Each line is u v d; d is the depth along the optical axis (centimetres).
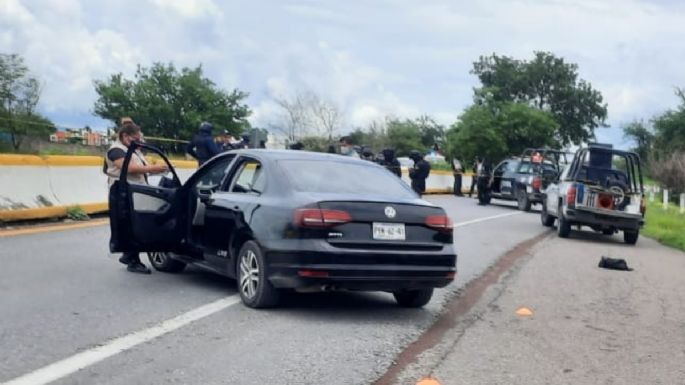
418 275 721
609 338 697
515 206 3027
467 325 723
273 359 570
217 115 5125
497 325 729
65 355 551
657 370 595
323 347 609
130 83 5166
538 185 2578
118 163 893
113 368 528
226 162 841
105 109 5094
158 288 811
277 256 696
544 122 4888
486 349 634
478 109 4884
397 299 810
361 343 629
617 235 1956
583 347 657
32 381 492
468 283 964
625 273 1150
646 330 740
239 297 785
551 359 612
